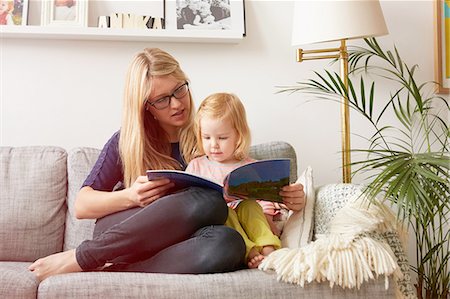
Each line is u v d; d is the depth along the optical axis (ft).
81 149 7.02
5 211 6.64
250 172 5.20
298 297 4.55
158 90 6.13
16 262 6.49
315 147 8.20
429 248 7.38
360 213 5.26
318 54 8.24
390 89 8.36
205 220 4.95
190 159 6.40
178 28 7.89
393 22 8.41
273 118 8.14
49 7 7.68
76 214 5.79
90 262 4.91
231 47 8.09
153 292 4.41
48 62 7.79
